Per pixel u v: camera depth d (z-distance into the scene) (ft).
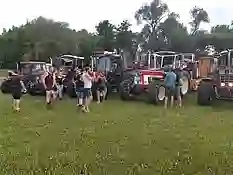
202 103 55.57
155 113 45.65
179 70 55.16
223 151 26.63
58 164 22.61
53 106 50.90
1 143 27.94
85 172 21.18
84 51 150.00
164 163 23.16
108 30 149.69
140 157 24.52
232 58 56.39
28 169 21.57
